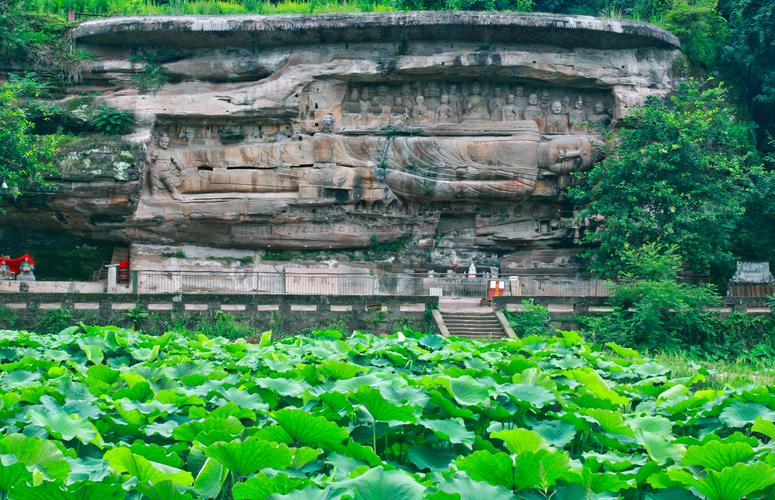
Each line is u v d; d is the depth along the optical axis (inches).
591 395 681.0
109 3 1879.9
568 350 922.7
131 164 1581.0
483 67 1680.6
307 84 1683.1
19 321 1341.0
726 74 1900.8
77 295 1357.0
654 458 540.1
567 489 473.7
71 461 488.1
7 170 1398.9
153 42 1675.7
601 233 1582.2
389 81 1722.4
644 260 1434.5
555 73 1694.1
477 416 626.8
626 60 1728.6
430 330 1392.7
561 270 1739.7
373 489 426.3
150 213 1647.4
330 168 1679.4
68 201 1585.9
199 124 1686.8
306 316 1392.7
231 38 1657.2
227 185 1678.2
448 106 1738.4
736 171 1592.0
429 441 589.0
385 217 1724.9
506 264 1755.7
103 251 1694.1
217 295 1382.9
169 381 745.0
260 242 1702.8
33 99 1627.7
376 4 2022.6
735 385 970.1
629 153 1595.7
